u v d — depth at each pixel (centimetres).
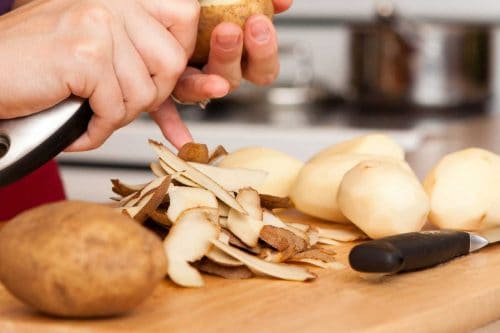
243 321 75
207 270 85
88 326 74
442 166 101
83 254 72
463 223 98
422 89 220
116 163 203
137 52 91
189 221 86
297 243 88
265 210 92
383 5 241
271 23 97
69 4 89
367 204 94
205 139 199
